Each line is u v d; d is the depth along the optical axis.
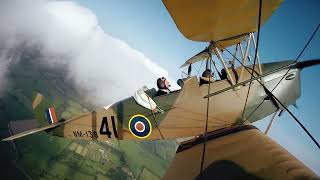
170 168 4.19
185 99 5.16
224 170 3.23
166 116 5.29
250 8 4.11
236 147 3.86
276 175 2.61
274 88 5.45
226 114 5.12
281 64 5.66
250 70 5.48
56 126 6.78
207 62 5.78
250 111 5.29
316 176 2.36
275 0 4.08
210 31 4.62
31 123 20.14
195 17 4.07
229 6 3.88
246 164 3.13
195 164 3.84
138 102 5.49
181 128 5.21
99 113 6.08
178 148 4.86
